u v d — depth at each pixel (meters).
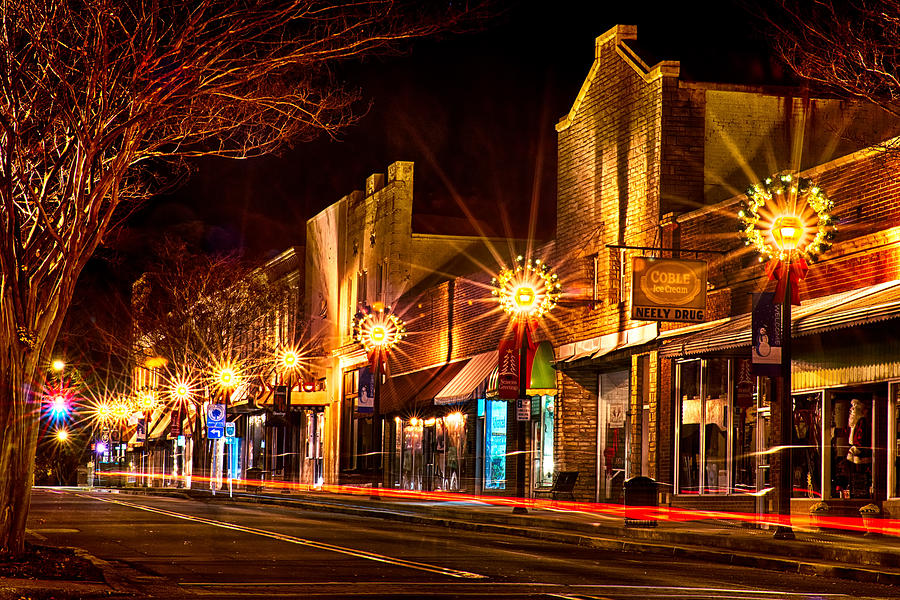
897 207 23.12
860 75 19.83
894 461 23.16
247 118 17.31
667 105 31.92
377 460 41.91
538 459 39.09
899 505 22.59
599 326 34.66
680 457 30.31
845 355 24.48
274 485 64.88
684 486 30.05
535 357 37.31
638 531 24.48
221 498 49.53
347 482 54.56
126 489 67.62
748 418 27.56
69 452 110.62
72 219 16.05
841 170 24.77
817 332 22.12
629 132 33.59
